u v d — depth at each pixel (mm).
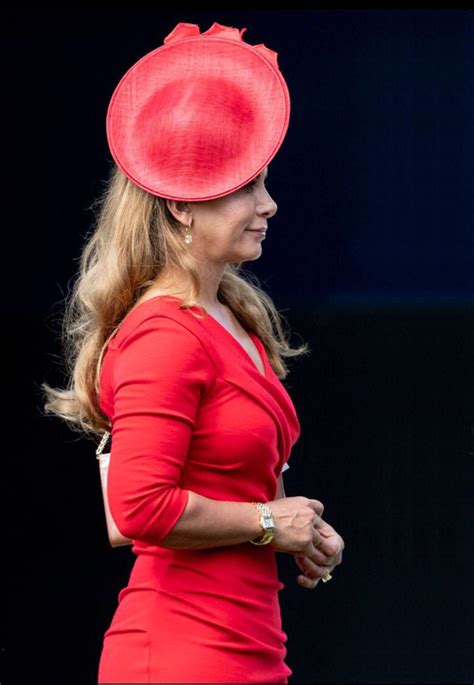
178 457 6633
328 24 40344
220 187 6922
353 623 14555
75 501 20562
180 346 6672
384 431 24047
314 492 19922
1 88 40938
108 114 7207
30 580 16547
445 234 41531
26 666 13250
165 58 7191
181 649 6887
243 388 6895
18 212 41750
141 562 7184
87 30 40406
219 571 7016
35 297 42062
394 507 19062
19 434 25438
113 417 6750
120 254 7188
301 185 41469
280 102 7008
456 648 13453
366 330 36000
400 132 41250
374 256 41875
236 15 39906
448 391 27641
